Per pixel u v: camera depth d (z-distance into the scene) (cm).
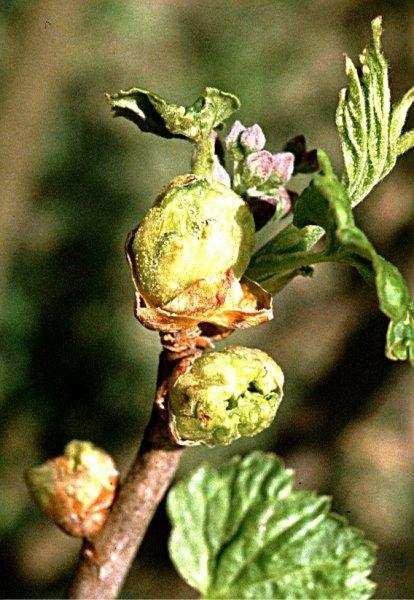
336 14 55
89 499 19
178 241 18
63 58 44
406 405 41
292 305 45
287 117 53
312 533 21
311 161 19
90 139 50
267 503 21
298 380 43
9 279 47
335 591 21
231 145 19
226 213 18
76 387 47
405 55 48
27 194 45
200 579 21
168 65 54
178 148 52
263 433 43
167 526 44
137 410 47
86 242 49
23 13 42
